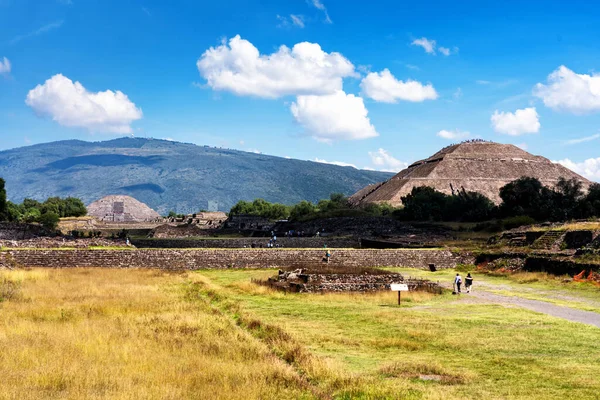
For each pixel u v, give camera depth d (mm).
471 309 32750
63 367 17500
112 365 18016
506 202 110625
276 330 23812
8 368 17344
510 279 51844
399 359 20125
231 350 20297
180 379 16562
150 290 38219
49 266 53625
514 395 15688
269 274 54094
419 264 64375
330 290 40562
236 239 83750
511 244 68812
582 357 20500
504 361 19797
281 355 20234
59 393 15062
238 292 40031
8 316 26391
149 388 15547
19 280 41062
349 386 16031
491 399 15281
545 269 52219
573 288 43188
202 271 57531
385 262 63906
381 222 104562
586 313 31500
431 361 19719
